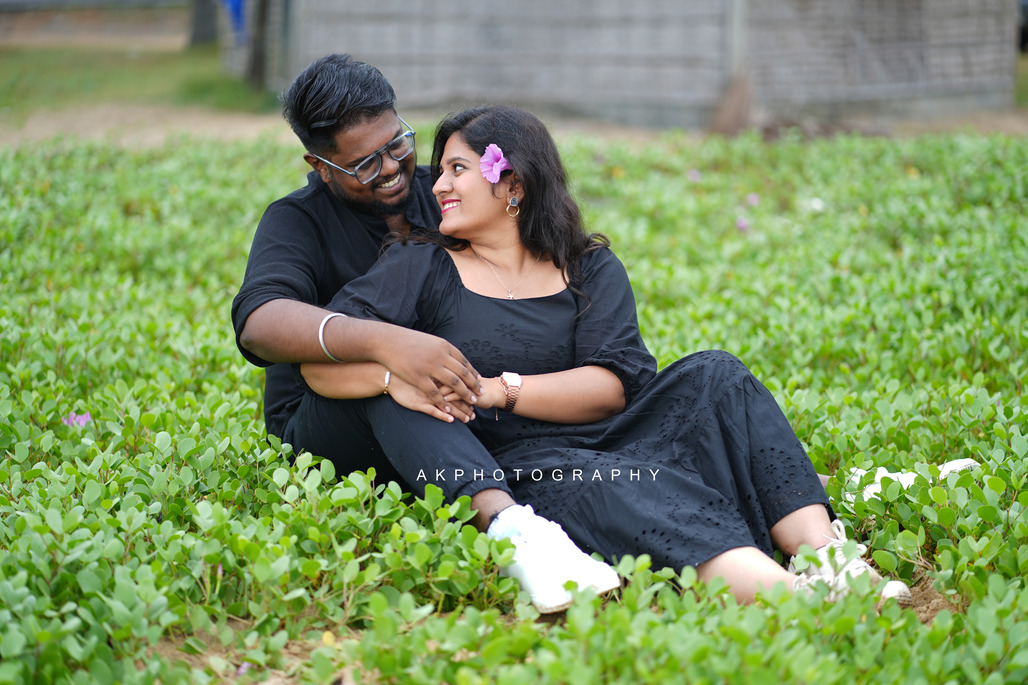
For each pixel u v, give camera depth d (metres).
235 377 4.00
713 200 7.91
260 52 16.17
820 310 4.76
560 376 2.78
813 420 3.41
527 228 2.90
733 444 2.63
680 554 2.41
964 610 2.41
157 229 6.54
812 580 2.29
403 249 2.86
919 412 3.51
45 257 5.56
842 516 2.80
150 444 3.15
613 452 2.72
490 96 13.95
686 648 1.90
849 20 14.30
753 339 4.34
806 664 1.85
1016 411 3.31
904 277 5.28
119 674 2.04
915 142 10.09
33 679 1.99
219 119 14.37
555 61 13.77
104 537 2.43
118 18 28.56
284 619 2.33
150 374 4.04
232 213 7.27
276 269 2.87
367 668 2.01
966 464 2.91
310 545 2.44
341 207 3.10
